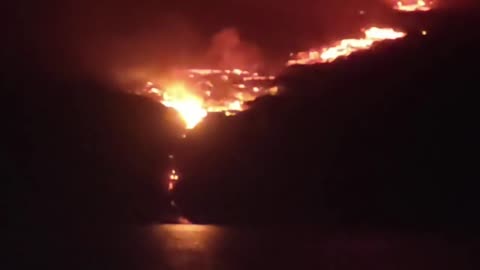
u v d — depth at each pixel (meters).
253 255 99.56
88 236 121.12
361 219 129.88
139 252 103.94
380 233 123.62
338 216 130.88
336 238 118.25
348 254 99.25
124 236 121.06
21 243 112.50
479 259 94.06
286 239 116.25
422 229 126.06
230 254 101.44
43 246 109.44
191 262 94.19
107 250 104.69
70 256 99.62
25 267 91.44
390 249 104.25
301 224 131.00
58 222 135.62
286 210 132.88
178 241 114.56
